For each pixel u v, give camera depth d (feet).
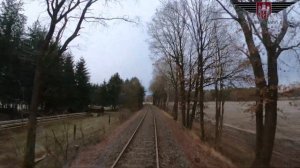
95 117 215.31
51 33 55.26
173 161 59.31
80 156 63.57
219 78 87.51
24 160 53.62
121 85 369.50
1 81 169.58
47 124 144.05
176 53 149.28
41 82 55.47
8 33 165.27
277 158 74.74
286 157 77.77
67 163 55.93
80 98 259.39
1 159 63.82
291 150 88.89
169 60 173.27
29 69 171.32
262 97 47.98
